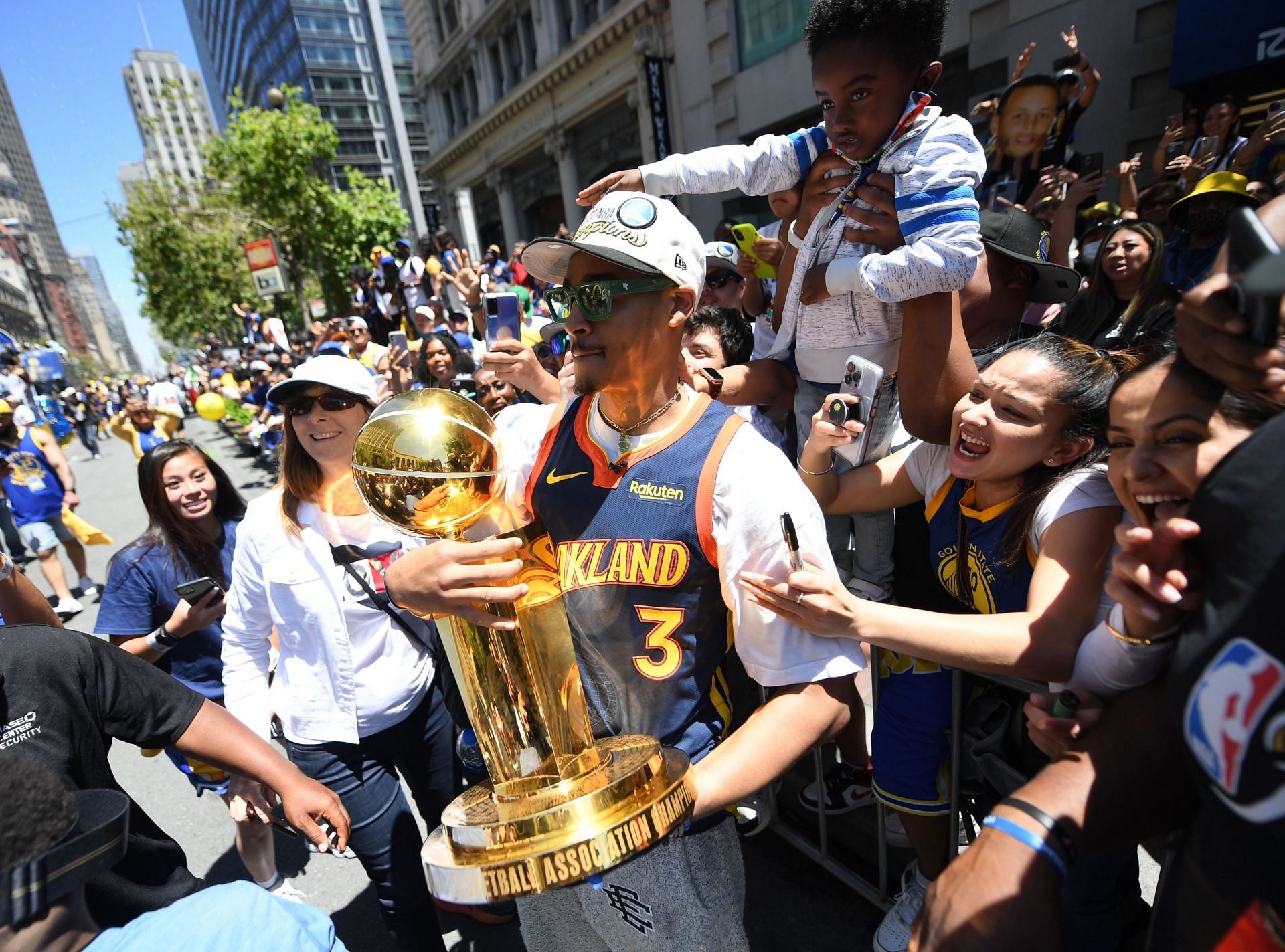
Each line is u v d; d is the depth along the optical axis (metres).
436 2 20.28
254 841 2.37
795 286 1.91
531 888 0.85
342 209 18.19
